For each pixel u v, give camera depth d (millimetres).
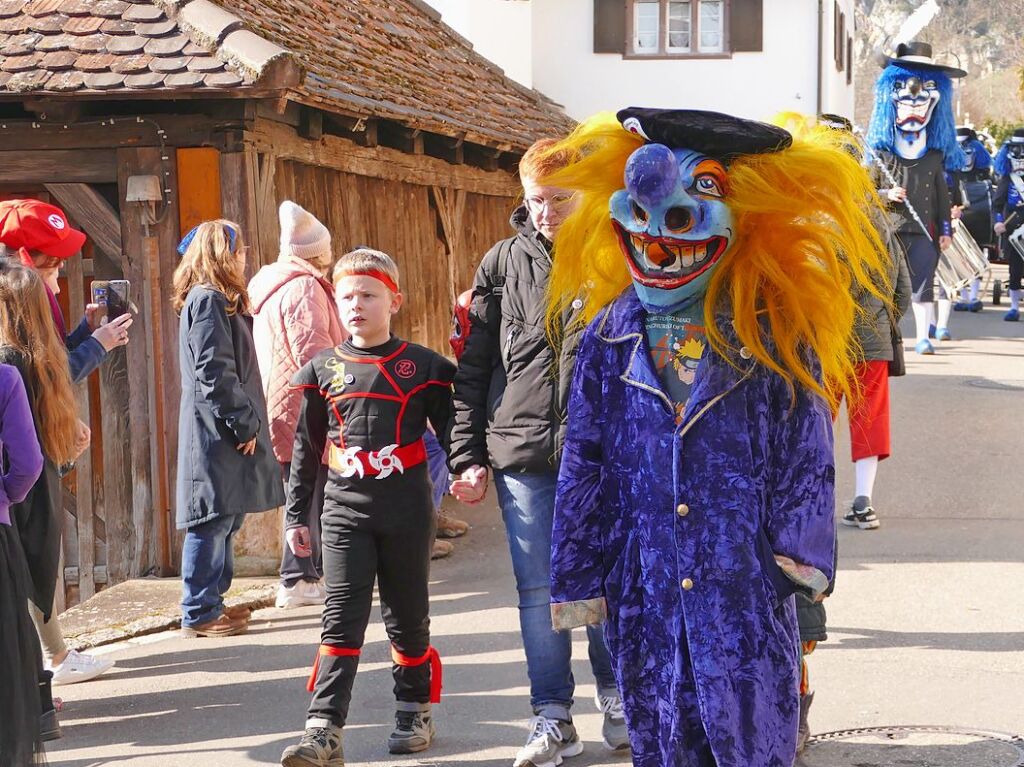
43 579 5062
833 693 5324
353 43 10812
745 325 3303
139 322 7898
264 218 7945
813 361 3350
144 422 7969
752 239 3348
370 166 10062
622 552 3516
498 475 4688
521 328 4594
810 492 3346
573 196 3900
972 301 20500
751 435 3338
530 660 4703
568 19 24875
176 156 7777
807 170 3322
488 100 14070
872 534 8016
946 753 4629
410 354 4902
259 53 7258
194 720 5512
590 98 24953
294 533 5000
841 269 3402
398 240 10945
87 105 7883
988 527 8094
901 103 13750
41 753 4438
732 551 3316
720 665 3312
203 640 6715
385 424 4797
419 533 4848
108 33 7574
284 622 6988
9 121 7863
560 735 4656
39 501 5039
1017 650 5773
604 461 3535
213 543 6711
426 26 15414
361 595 4766
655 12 24844
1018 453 9961
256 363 6793
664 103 24781
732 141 3285
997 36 64312
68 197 7863
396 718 5004
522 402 4578
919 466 9695
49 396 4977
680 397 3402
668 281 3352
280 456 6938
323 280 7129
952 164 14156
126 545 8148
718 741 3305
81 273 8062
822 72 24578
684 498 3352
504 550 8211
